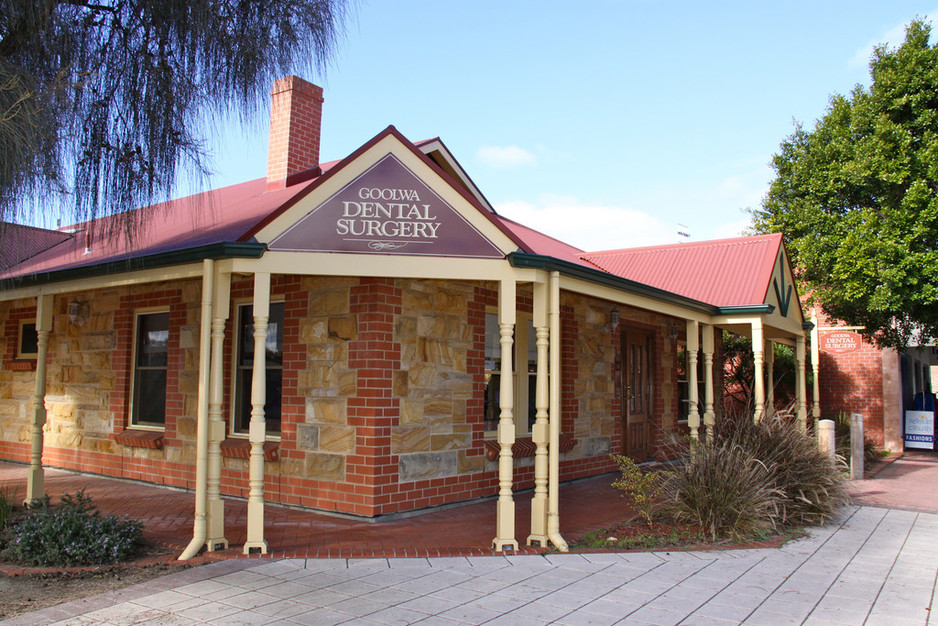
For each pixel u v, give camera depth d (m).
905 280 14.09
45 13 6.12
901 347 16.34
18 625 4.57
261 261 6.38
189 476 9.35
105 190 6.93
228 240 6.86
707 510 7.47
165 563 6.00
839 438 14.34
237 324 9.12
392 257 6.56
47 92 5.84
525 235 12.74
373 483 7.58
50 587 5.39
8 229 5.96
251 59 7.24
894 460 16.00
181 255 6.66
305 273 6.46
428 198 6.69
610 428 11.75
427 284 8.37
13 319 12.39
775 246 12.97
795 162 16.75
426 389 8.27
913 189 13.92
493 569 6.01
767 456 8.59
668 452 12.18
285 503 8.30
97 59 6.85
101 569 5.78
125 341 10.39
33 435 8.54
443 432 8.45
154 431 9.96
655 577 5.88
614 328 11.80
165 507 8.32
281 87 11.02
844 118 15.98
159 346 10.16
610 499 9.39
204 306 6.46
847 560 6.59
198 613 4.80
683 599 5.29
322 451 8.03
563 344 10.64
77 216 6.85
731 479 7.61
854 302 15.43
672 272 13.44
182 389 9.55
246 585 5.42
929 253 13.74
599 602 5.18
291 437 8.31
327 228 6.50
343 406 7.90
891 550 7.02
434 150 9.78
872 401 18.31
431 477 8.27
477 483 8.91
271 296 8.73
